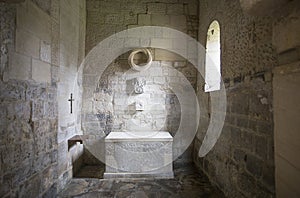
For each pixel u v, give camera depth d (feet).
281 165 4.14
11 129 4.73
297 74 3.66
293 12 3.87
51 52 7.04
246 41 6.07
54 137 7.25
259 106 5.29
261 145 5.17
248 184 5.81
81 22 10.91
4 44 4.49
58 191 7.67
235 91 6.78
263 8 4.20
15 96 4.91
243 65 6.23
